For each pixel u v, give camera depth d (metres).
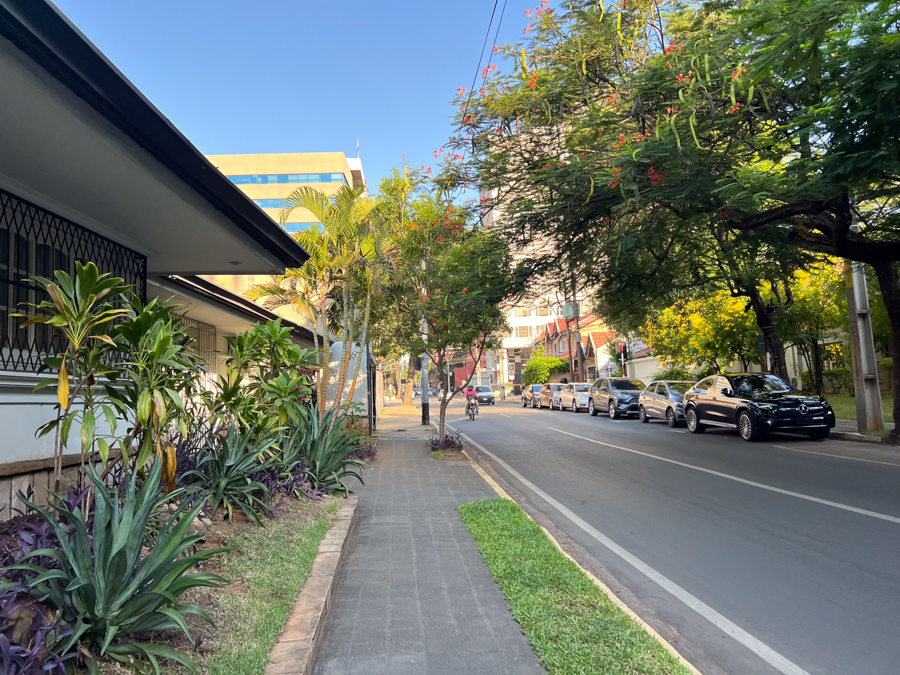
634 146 9.51
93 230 6.56
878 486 9.25
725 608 4.92
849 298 15.66
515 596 4.89
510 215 11.74
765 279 16.42
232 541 5.14
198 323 13.29
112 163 4.88
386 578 5.54
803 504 8.29
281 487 7.16
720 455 13.35
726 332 20.84
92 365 3.96
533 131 11.34
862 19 7.50
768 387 16.56
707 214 10.88
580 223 11.70
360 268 14.12
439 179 12.27
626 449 15.43
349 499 8.28
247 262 8.34
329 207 13.20
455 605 4.85
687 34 9.77
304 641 3.77
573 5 10.58
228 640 3.56
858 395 15.40
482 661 3.86
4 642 2.46
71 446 5.63
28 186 5.40
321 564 5.36
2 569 2.93
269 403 6.99
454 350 16.70
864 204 12.95
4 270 5.25
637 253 12.34
